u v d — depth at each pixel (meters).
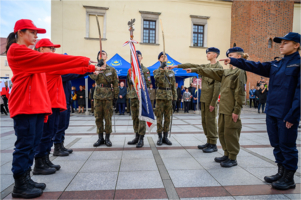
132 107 4.32
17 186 2.14
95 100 4.14
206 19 15.85
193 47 15.70
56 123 3.01
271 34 16.16
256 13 15.70
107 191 2.25
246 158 3.43
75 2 13.88
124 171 2.81
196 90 12.15
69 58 2.12
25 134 2.16
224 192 2.25
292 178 2.37
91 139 4.78
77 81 13.45
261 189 2.33
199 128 6.45
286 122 2.30
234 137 3.00
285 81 2.40
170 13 15.30
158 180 2.53
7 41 2.23
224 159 3.21
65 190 2.27
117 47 14.53
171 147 4.10
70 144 4.30
